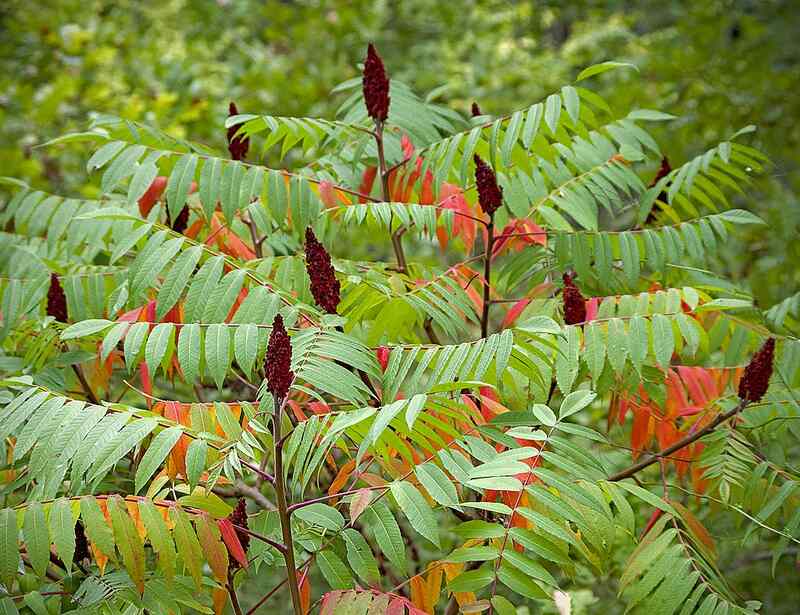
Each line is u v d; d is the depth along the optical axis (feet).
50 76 20.98
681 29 21.99
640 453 8.70
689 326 7.36
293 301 7.49
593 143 10.14
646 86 20.72
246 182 8.37
